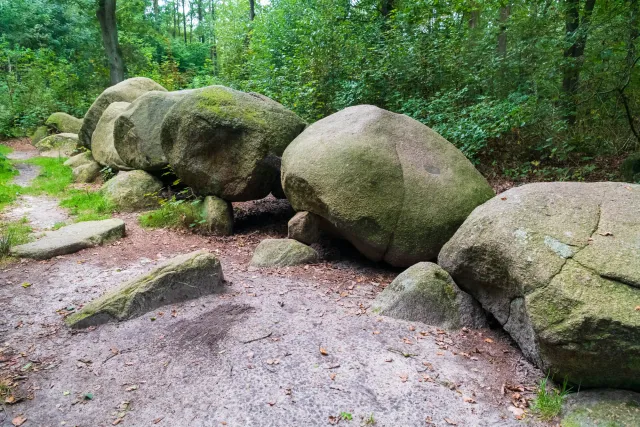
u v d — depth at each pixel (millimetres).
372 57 8664
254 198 6289
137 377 2854
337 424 2420
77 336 3357
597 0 6695
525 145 7188
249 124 5871
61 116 15070
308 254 4855
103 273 4547
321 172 4656
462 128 6754
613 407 2422
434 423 2447
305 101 8539
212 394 2654
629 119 6477
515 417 2508
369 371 2871
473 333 3439
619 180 6121
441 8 8516
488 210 3441
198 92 6109
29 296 4004
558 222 3037
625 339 2359
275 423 2422
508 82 8078
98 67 20578
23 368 2947
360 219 4441
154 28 32656
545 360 2705
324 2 10570
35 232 5809
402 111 7777
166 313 3639
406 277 3740
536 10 7996
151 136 7586
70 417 2498
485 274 3316
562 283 2619
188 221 6207
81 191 8164
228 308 3699
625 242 2748
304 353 3043
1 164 9766
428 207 4504
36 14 20578
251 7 21172
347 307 3783
